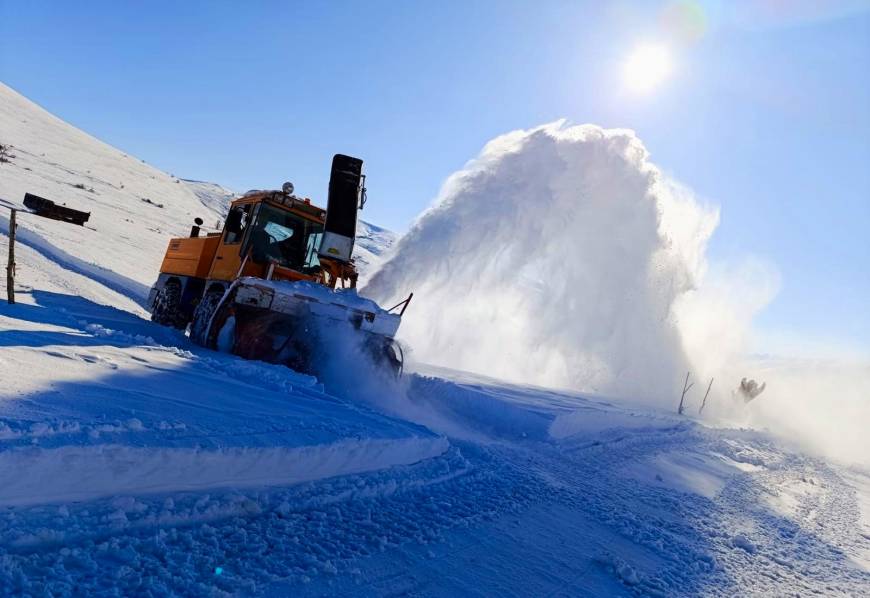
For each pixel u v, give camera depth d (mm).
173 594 2230
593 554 4105
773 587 4414
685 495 7102
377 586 2807
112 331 6125
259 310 7199
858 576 5332
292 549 2938
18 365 3617
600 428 9984
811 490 10328
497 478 5477
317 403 5246
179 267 10336
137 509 2766
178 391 4109
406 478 4523
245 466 3396
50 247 15430
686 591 3846
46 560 2248
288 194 8211
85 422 2859
